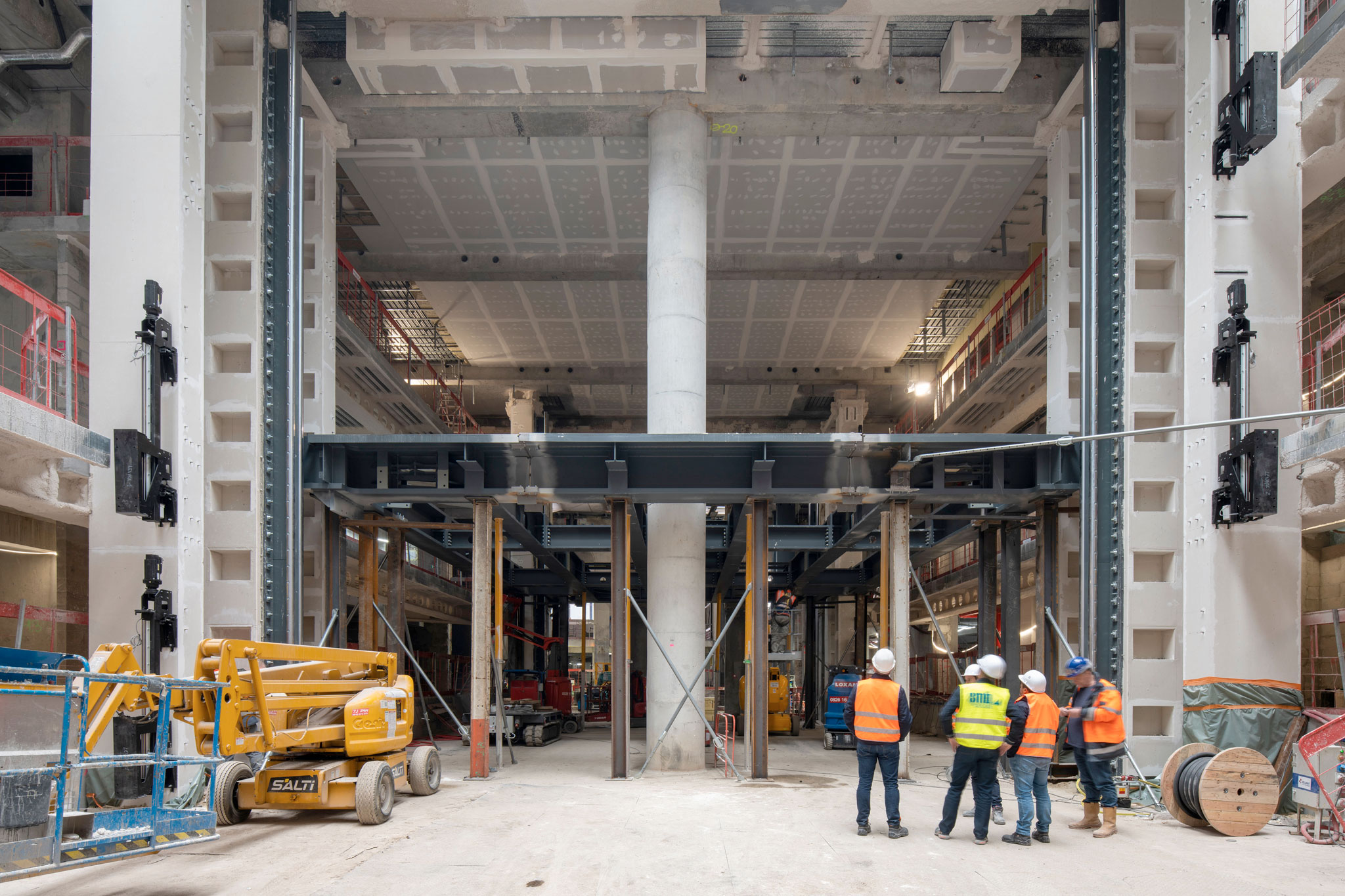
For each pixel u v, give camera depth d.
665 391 18.05
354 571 27.77
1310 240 19.77
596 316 33.12
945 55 18.23
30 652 8.97
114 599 13.76
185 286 14.47
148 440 13.38
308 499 20.11
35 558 19.80
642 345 36.12
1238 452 13.36
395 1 16.67
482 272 28.42
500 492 16.77
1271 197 14.23
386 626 20.12
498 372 38.78
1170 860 9.64
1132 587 15.23
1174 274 16.03
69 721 7.44
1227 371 13.87
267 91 16.62
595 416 45.00
